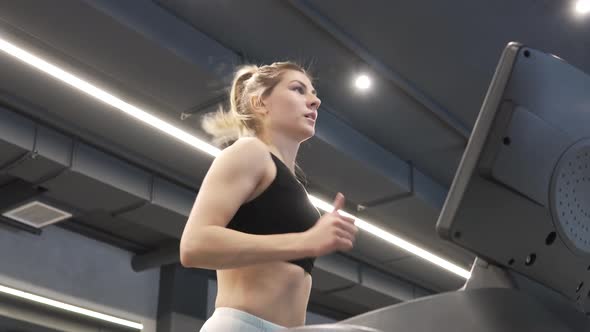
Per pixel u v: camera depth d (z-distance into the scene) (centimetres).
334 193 631
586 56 541
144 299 781
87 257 745
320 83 533
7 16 411
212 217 103
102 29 421
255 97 127
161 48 439
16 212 638
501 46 512
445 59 520
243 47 489
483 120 91
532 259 97
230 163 109
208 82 470
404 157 632
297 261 112
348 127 580
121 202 616
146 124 541
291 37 483
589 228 102
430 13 475
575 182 99
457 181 90
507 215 93
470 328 85
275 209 110
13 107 532
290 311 109
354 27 484
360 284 802
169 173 616
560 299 100
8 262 679
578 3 476
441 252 765
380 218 684
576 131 99
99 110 527
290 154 124
